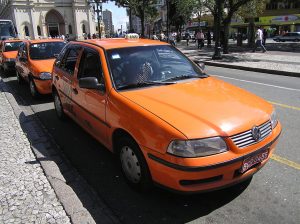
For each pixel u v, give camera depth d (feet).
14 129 20.85
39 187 13.38
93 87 14.35
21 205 12.12
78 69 17.65
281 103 26.55
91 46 16.89
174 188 11.05
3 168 15.17
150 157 11.41
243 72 48.08
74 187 13.60
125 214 11.94
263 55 73.15
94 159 16.66
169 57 16.56
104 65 14.90
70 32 281.54
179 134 10.58
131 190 13.46
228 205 12.18
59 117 23.13
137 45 16.44
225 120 11.23
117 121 13.03
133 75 14.70
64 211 11.69
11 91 34.76
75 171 15.06
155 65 15.58
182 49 106.22
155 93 13.29
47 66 29.63
